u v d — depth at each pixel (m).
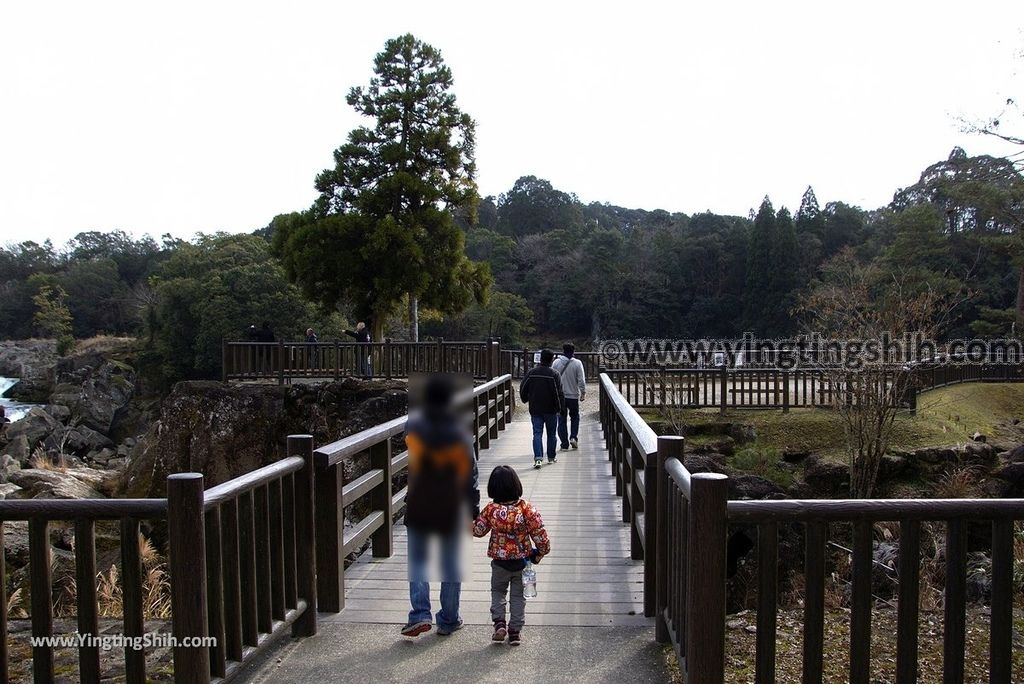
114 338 61.91
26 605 7.77
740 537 9.53
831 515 2.84
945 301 29.80
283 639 4.16
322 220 26.86
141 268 86.88
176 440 17.03
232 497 3.28
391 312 28.02
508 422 16.41
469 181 29.08
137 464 17.89
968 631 4.52
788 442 14.91
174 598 2.98
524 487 9.16
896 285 23.83
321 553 4.59
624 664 3.80
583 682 3.58
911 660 2.88
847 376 14.13
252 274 44.78
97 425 42.41
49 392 54.06
